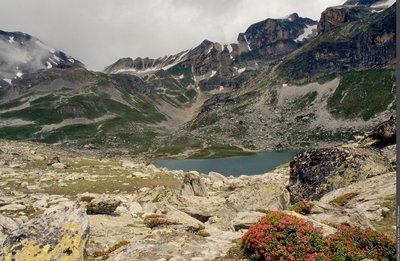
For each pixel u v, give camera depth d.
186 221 25.39
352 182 31.12
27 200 36.69
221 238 19.16
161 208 30.48
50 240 16.05
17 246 15.43
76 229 17.08
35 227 16.44
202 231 21.42
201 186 41.12
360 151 33.09
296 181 34.34
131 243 18.22
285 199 31.75
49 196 39.88
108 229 24.50
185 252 16.42
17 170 58.53
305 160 34.41
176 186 49.72
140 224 26.50
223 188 52.06
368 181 29.73
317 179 32.75
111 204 29.98
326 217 21.38
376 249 15.76
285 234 14.91
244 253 15.59
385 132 41.31
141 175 54.72
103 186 47.56
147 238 18.66
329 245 14.66
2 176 51.62
